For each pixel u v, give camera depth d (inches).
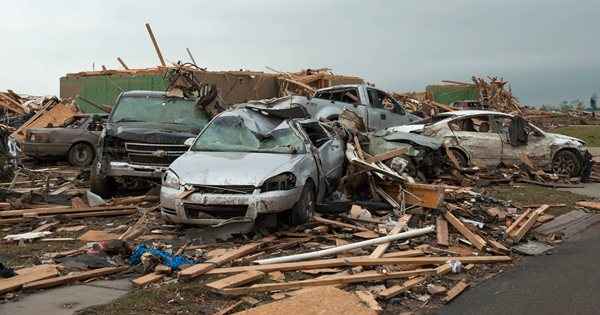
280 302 199.9
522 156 565.3
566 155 573.6
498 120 576.4
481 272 262.7
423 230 311.7
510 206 404.2
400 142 490.3
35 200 392.2
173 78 523.5
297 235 307.7
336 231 324.8
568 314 205.3
